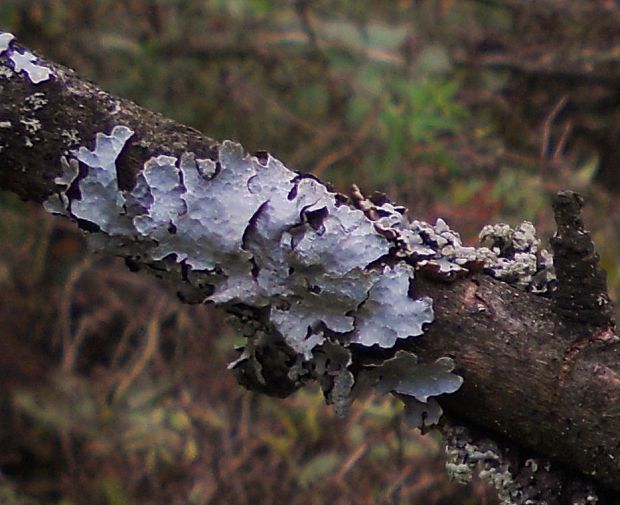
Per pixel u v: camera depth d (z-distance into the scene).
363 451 0.91
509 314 0.51
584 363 0.51
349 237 0.51
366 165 1.10
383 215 0.52
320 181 0.52
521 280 0.52
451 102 1.16
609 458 0.51
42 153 0.52
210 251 0.52
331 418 0.95
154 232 0.52
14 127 0.51
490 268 0.52
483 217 1.04
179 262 0.52
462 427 0.52
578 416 0.51
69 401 1.09
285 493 0.94
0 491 1.04
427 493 0.87
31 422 1.10
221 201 0.52
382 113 1.10
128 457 1.03
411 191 1.07
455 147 1.12
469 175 1.11
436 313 0.51
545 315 0.51
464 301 0.51
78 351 1.15
